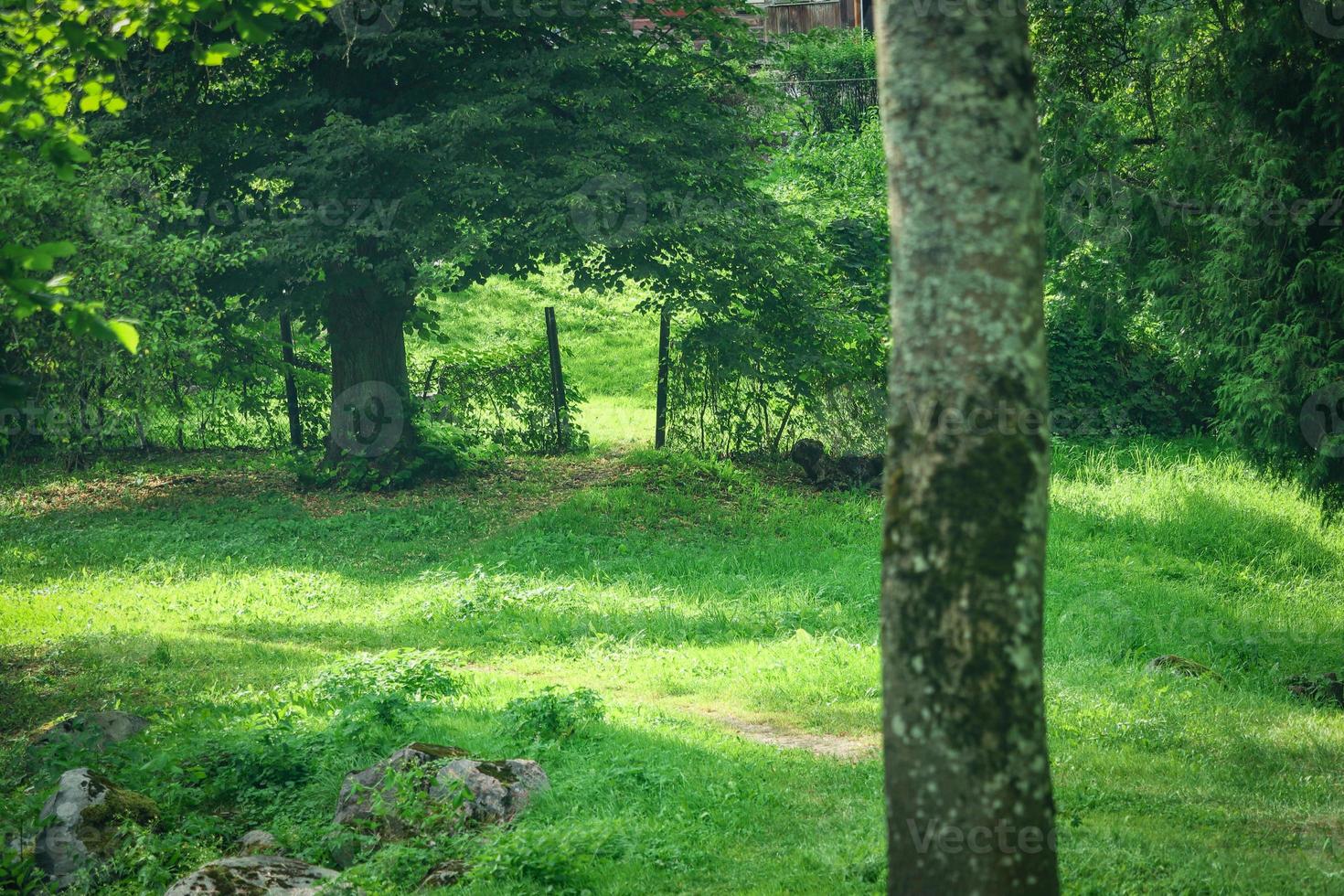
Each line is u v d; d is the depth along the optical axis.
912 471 4.14
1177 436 24.98
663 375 22.02
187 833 7.21
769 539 17.56
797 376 20.89
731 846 6.70
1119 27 13.84
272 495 20.14
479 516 18.62
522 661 11.84
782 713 9.78
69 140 7.27
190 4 7.52
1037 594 4.11
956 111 4.11
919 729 4.08
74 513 19.56
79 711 10.05
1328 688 11.23
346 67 18.48
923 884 4.05
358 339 20.27
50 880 6.54
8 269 5.13
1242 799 7.48
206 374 20.41
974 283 4.09
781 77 37.09
